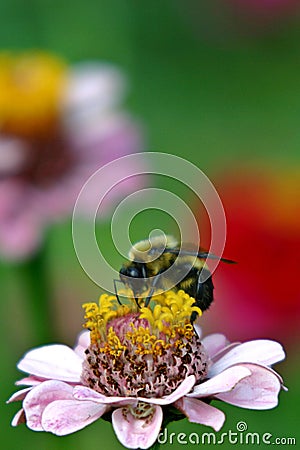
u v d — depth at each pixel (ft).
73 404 1.09
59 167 1.58
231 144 1.89
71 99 1.62
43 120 1.59
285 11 1.94
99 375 1.11
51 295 1.54
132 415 1.09
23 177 1.57
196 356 1.12
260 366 1.10
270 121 1.92
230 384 1.08
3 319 1.57
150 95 1.94
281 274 1.41
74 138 1.61
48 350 1.14
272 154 1.89
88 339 1.16
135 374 1.11
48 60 1.64
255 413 1.46
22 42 1.94
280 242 1.41
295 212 1.42
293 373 1.44
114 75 1.67
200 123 1.92
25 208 1.54
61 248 1.63
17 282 1.54
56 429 1.08
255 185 1.46
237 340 1.43
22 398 1.12
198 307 1.13
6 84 1.59
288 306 1.41
